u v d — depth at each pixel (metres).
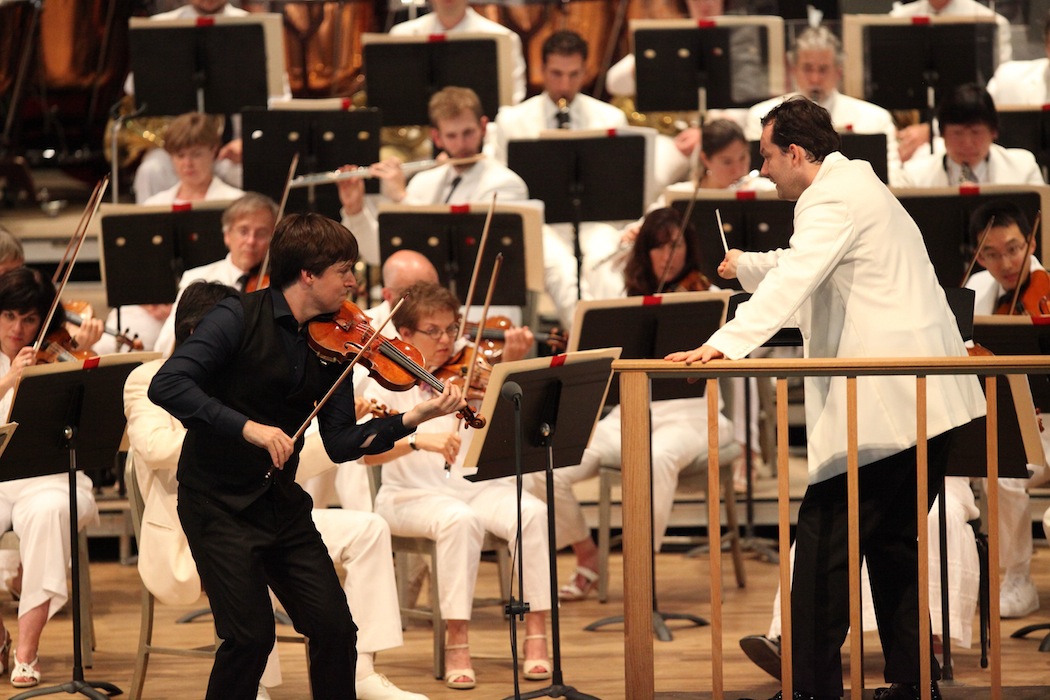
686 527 22.08
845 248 11.98
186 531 11.48
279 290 11.31
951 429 12.43
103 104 28.91
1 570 17.22
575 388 13.84
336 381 11.55
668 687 14.95
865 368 11.84
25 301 15.71
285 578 11.61
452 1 27.73
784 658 12.34
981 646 15.76
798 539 12.72
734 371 12.04
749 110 25.89
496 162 22.97
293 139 22.03
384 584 14.39
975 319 15.30
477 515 15.61
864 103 24.59
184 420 10.77
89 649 16.16
